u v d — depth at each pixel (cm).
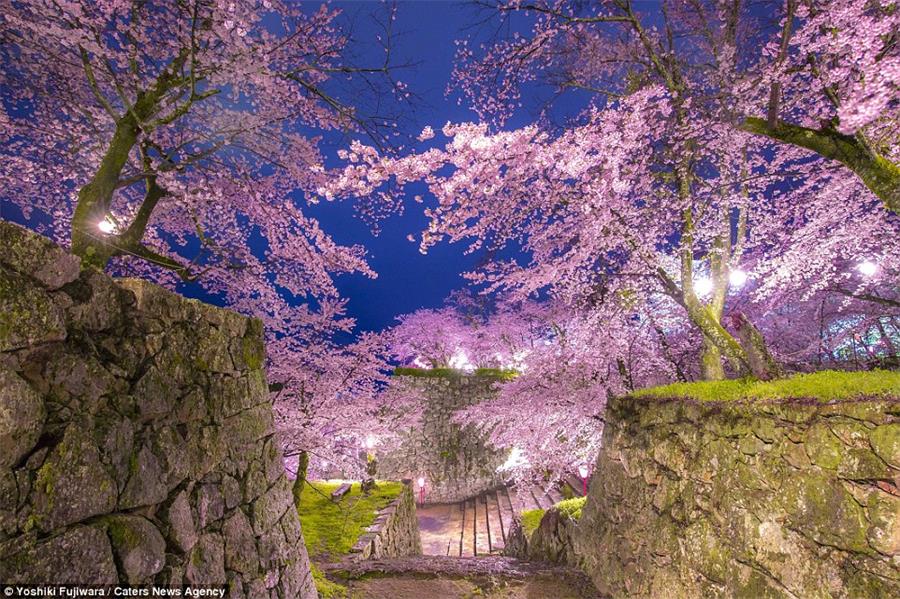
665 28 644
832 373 420
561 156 529
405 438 1859
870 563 274
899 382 321
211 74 489
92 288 229
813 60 424
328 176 670
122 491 231
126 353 247
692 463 450
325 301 845
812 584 307
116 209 674
